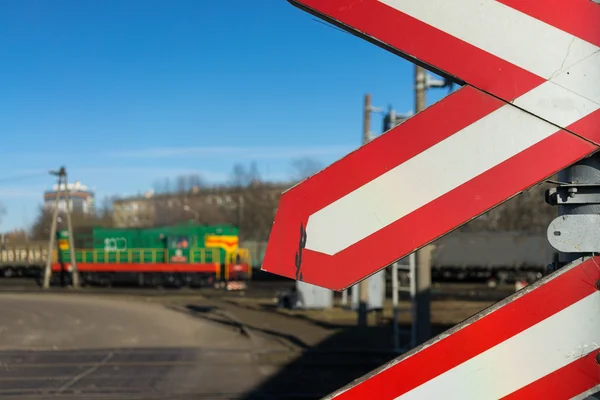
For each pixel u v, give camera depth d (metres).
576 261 1.50
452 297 26.19
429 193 1.50
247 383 9.44
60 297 27.28
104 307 22.45
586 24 1.48
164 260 33.03
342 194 1.52
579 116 1.46
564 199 1.55
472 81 1.50
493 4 1.50
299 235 1.52
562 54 1.48
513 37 1.49
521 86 1.48
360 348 12.38
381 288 19.38
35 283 37.72
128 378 9.73
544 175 1.47
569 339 1.48
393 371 1.54
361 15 1.52
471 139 1.50
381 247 1.50
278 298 22.14
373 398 1.53
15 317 18.94
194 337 14.68
